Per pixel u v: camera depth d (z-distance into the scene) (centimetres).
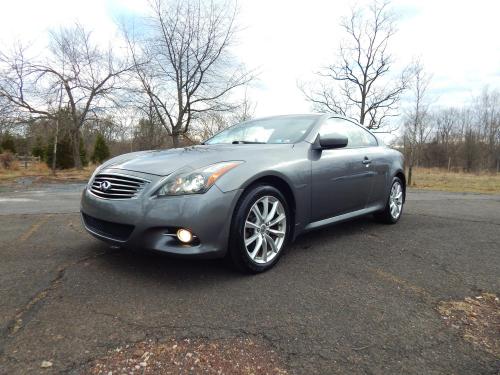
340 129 391
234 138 387
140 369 157
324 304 225
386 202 440
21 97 2044
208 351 172
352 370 161
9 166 2412
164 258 299
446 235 406
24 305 213
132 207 244
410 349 179
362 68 2164
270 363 164
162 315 205
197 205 237
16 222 450
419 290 250
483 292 250
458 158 4591
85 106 2212
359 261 308
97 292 233
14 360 161
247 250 262
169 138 2311
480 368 165
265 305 221
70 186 1255
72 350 170
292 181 297
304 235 395
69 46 2094
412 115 1992
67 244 340
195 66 2008
